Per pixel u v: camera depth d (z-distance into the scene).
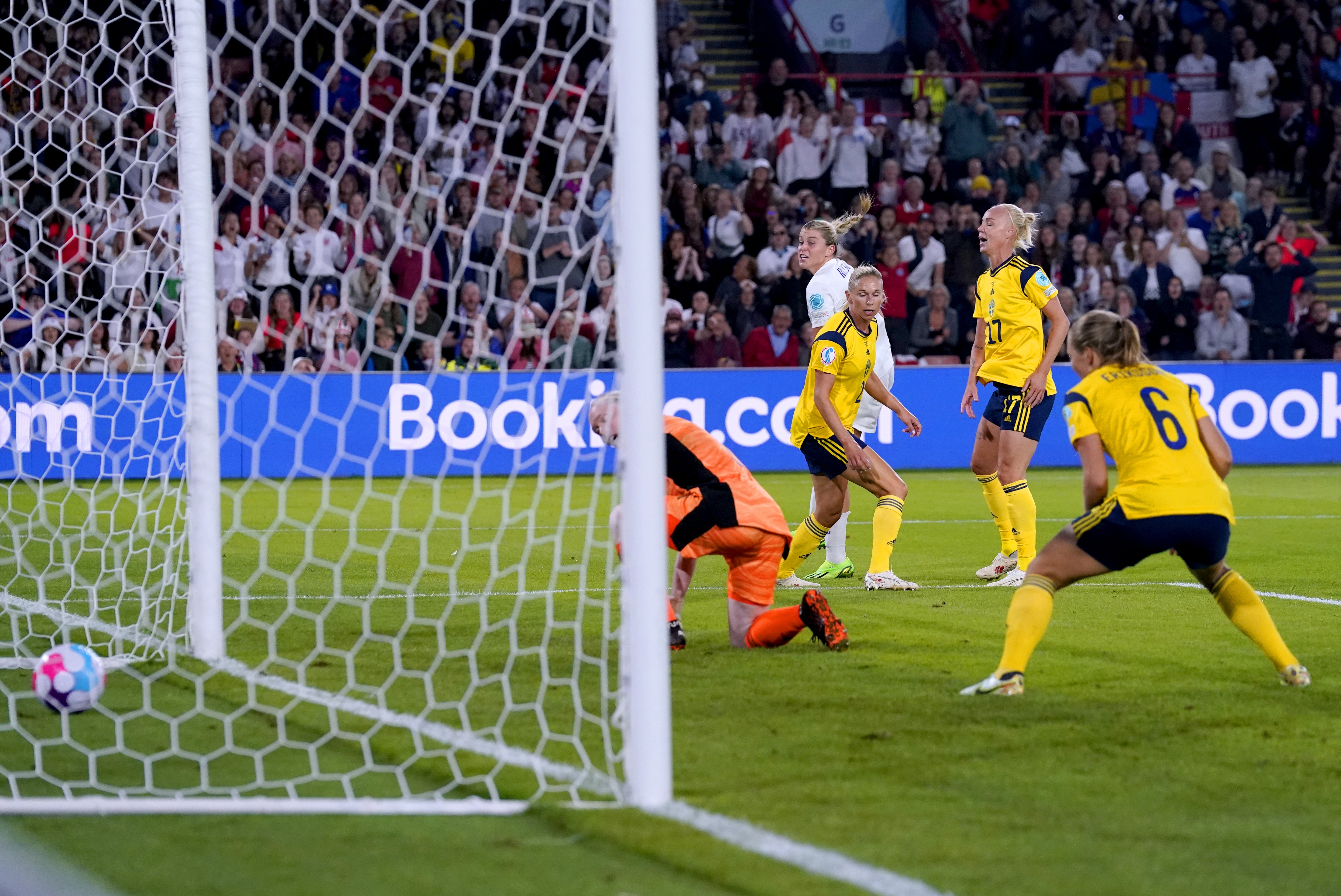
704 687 14.98
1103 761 12.06
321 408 43.53
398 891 8.84
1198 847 9.82
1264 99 63.81
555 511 35.06
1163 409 14.31
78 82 43.78
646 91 10.70
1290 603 21.25
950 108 60.12
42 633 18.31
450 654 16.47
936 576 24.73
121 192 33.59
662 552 10.70
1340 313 60.38
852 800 10.82
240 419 42.97
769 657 16.78
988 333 23.66
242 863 9.38
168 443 41.81
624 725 11.21
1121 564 14.44
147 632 18.25
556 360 45.28
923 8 66.06
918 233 53.97
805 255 24.09
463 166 47.22
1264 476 46.03
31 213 42.81
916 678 15.50
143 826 10.20
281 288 41.62
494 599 21.23
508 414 45.00
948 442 49.06
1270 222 58.38
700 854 9.48
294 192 18.70
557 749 12.38
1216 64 65.31
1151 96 64.25
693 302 51.81
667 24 58.06
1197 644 17.78
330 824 10.27
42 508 25.06
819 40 66.00
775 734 12.84
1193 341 55.03
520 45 49.34
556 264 46.19
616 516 12.40
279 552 27.09
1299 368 50.12
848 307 21.89
